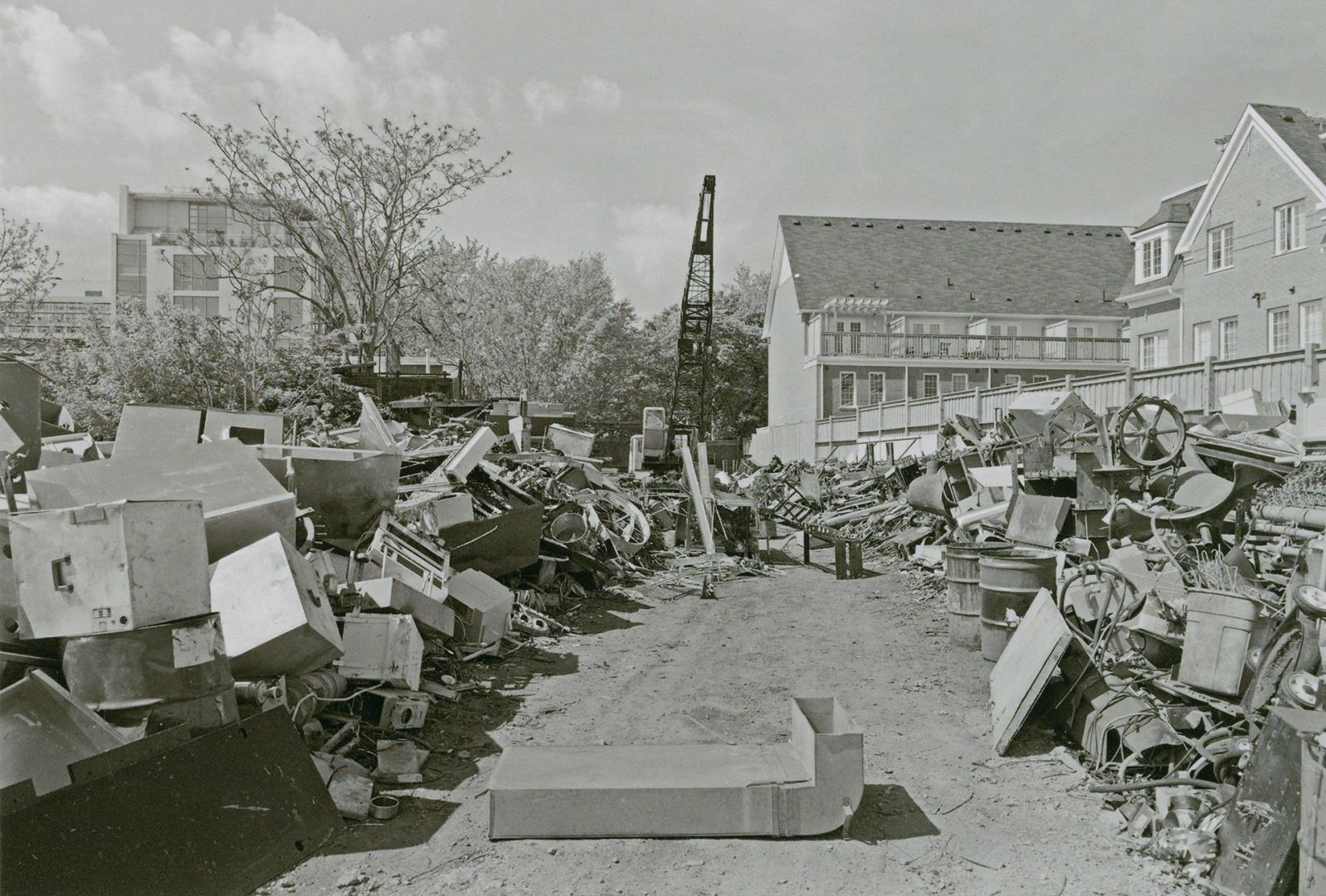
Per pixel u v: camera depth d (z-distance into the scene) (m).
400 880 4.24
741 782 4.82
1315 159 24.88
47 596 4.12
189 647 4.27
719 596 13.28
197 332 22.50
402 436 15.51
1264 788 3.88
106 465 6.09
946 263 47.72
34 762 3.78
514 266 50.66
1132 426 12.48
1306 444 10.04
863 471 26.58
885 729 6.70
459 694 7.36
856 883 4.25
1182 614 6.30
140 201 80.69
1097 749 5.73
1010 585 8.45
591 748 5.46
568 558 12.95
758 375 68.69
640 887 4.21
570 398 48.22
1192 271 29.22
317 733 5.54
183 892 3.78
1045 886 4.19
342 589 6.92
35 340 24.64
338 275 31.56
